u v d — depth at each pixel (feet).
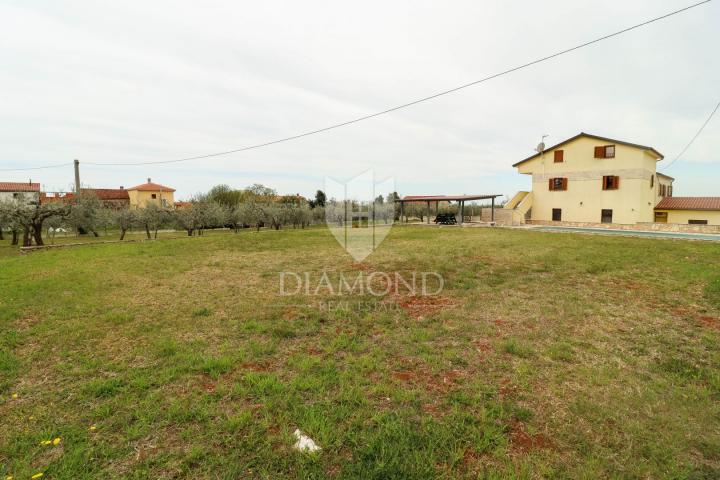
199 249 37.99
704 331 13.55
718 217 71.51
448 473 6.33
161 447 6.97
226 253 35.09
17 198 63.21
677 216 76.28
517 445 7.11
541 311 16.03
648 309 16.28
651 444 7.13
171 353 11.46
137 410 8.18
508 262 28.60
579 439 7.30
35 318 14.83
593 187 74.02
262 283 21.95
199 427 7.57
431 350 11.75
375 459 6.61
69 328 13.65
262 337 12.92
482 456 6.80
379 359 11.05
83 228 71.41
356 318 15.08
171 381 9.61
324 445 6.98
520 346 12.03
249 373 9.96
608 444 7.16
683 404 8.63
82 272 24.49
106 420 7.82
